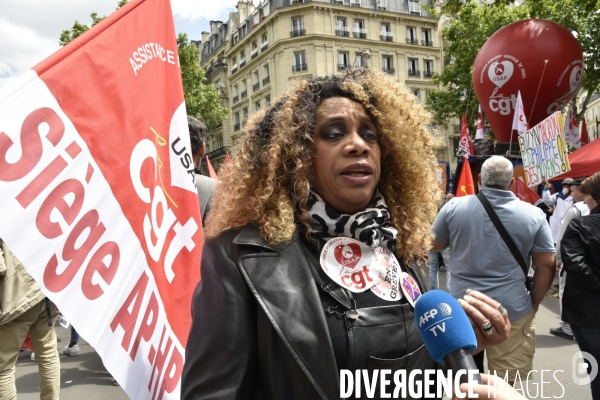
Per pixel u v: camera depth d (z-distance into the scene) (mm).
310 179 1233
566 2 17750
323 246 1163
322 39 33219
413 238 1433
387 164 1477
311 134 1232
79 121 1294
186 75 25109
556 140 5191
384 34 35469
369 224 1202
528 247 2750
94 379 4066
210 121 26812
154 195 1583
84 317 1223
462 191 5395
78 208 1255
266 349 1000
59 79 1254
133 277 1422
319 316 1019
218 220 1188
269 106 1361
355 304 1103
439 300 1017
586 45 17609
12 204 1103
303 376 974
